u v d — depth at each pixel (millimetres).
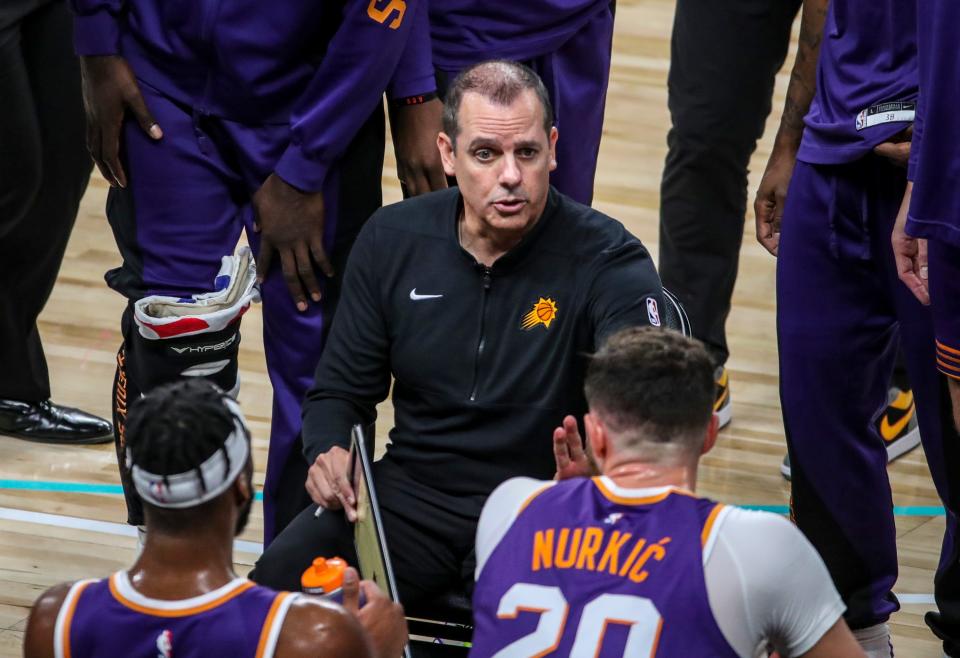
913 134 10422
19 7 14234
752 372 18016
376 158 12859
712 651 7324
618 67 27906
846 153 11336
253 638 7148
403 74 12727
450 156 10523
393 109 13062
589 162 14570
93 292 19203
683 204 16359
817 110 11836
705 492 15336
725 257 16500
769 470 15883
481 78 10195
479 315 10383
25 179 14773
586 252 10359
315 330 12953
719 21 15484
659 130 25125
